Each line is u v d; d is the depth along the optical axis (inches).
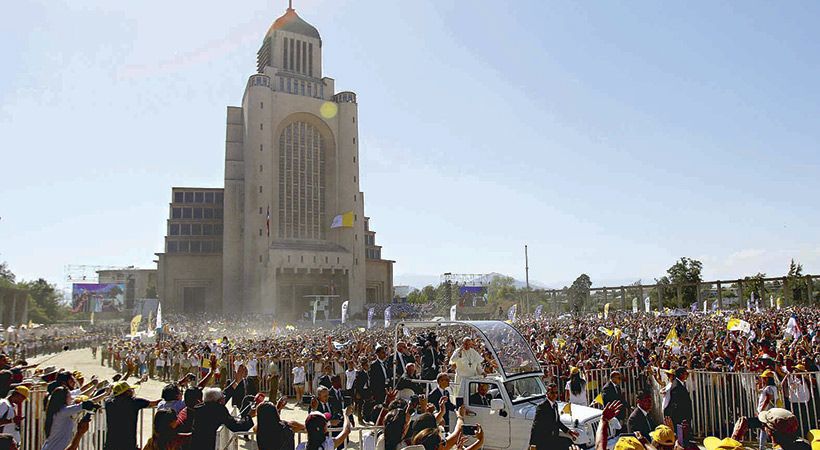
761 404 482.6
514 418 442.9
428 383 519.8
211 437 307.3
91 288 3754.9
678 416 456.1
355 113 4320.9
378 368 574.2
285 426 280.1
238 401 612.4
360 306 4069.9
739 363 646.5
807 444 195.5
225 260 3964.1
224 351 1136.8
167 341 1565.0
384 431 328.5
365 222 5039.4
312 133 4239.7
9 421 342.6
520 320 2234.3
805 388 517.7
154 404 337.7
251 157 3890.3
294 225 4060.0
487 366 516.1
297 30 4434.1
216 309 4163.4
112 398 328.2
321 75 4488.2
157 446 298.5
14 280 4643.2
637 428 398.0
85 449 387.5
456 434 276.7
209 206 4338.1
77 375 515.2
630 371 644.1
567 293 3890.3
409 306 3811.5
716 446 190.5
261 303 3698.3
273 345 1102.4
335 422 409.4
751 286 3425.2
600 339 1178.0
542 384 494.9
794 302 3380.9
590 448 431.2
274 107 4067.4
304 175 4153.5
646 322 1669.5
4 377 367.6
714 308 3041.3
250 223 3823.8
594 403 520.1
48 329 2645.2
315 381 831.7
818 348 767.7
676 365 603.2
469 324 508.7
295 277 3961.6
